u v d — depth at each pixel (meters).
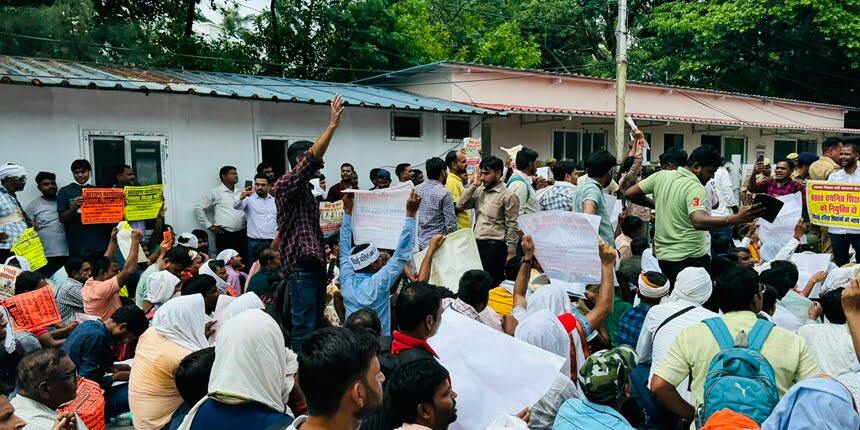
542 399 3.27
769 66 22.83
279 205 4.51
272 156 10.52
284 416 2.75
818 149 22.28
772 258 7.03
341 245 4.93
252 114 10.19
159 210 8.13
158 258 6.47
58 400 3.32
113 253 6.53
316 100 10.04
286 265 4.54
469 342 3.22
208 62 14.59
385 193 4.91
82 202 7.48
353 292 4.49
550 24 24.20
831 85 23.78
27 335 4.75
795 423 2.17
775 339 3.03
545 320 3.47
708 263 5.35
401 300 3.19
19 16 10.62
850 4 20.16
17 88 8.03
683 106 18.58
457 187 8.40
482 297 4.07
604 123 16.84
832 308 3.58
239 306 4.46
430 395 2.47
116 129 8.84
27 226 7.23
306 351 2.05
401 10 17.55
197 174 9.64
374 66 16.03
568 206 5.93
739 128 18.58
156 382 3.90
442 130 12.62
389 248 4.91
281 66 15.62
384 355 3.19
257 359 2.79
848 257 6.93
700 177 5.34
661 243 5.42
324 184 10.02
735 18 20.70
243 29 15.64
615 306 5.16
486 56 19.66
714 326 3.17
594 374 2.66
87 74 8.76
